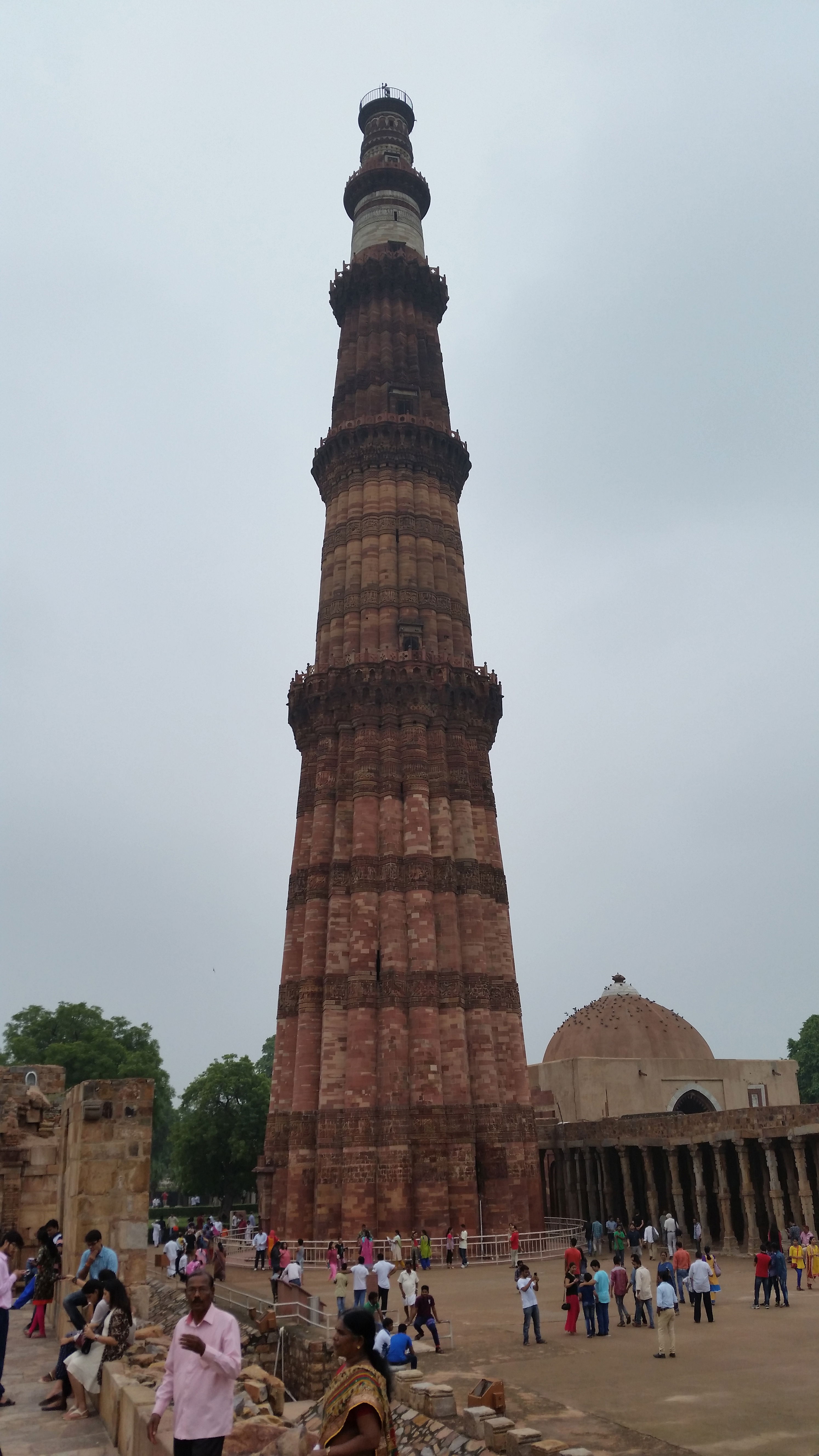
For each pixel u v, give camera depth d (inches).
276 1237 1819.6
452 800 2288.4
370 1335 323.3
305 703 2395.4
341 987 2069.4
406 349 2874.0
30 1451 512.1
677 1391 805.9
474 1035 2060.8
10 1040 3828.7
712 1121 1867.6
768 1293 1234.6
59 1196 992.2
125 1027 4126.5
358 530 2598.4
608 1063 2723.9
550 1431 692.7
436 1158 1886.1
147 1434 433.1
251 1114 3476.9
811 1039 3595.0
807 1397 776.3
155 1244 2583.7
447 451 2751.0
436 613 2513.5
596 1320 1154.0
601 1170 2244.1
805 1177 1630.2
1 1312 617.3
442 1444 686.5
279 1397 667.4
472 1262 1806.1
